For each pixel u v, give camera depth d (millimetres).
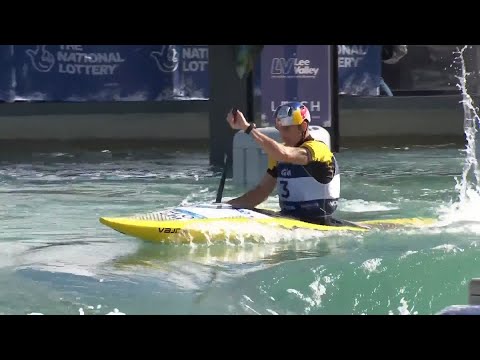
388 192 40500
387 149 56750
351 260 25125
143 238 27375
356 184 42844
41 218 33812
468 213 34094
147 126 59812
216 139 47688
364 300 22578
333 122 45781
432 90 60094
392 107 58438
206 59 57250
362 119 60531
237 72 45562
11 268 25078
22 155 53688
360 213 35188
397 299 22625
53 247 28156
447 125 60812
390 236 28734
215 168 47969
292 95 45469
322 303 22094
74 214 34781
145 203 37500
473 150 54656
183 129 60188
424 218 32250
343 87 57531
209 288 22797
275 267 24625
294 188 29266
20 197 39094
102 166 49281
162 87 56938
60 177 45250
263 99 45438
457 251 26219
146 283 23297
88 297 21969
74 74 56219
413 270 24234
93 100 56500
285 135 29281
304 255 26031
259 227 28188
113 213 34969
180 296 22141
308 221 29328
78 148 56594
